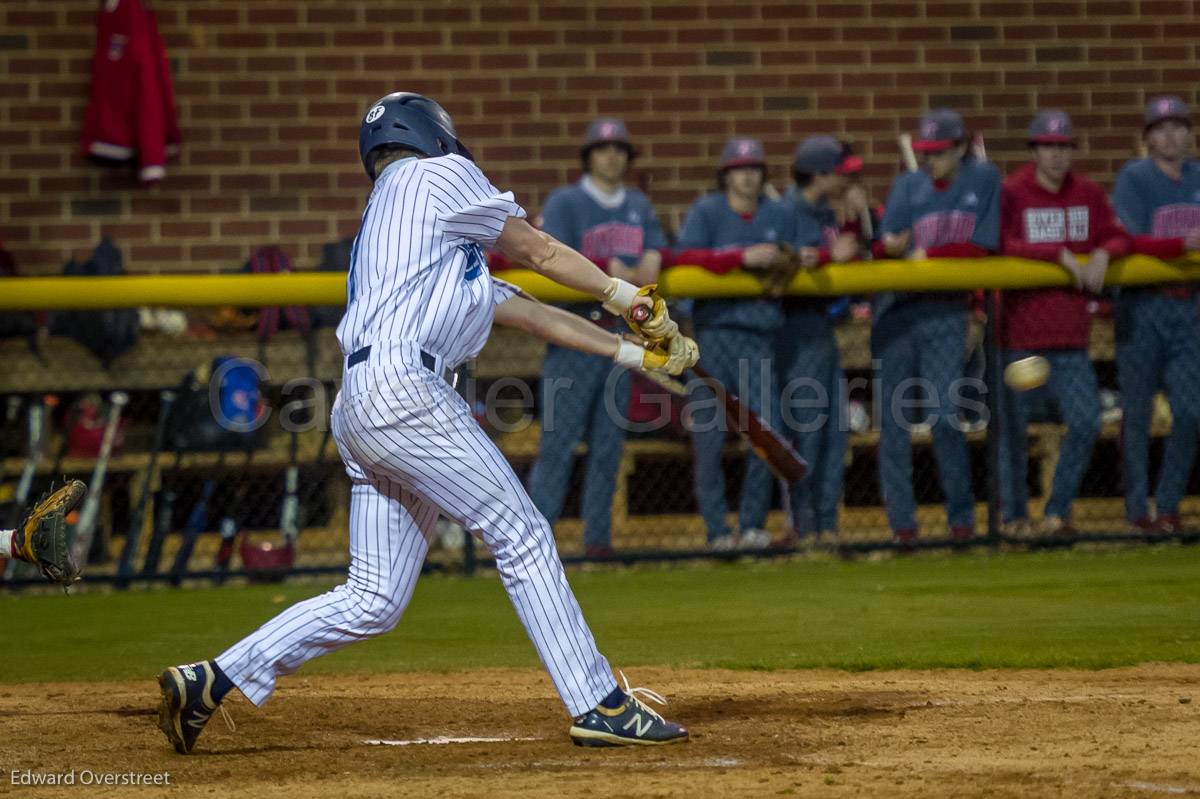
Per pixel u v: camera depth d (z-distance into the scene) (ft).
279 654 43.50
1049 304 92.73
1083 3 120.06
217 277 89.15
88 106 113.19
